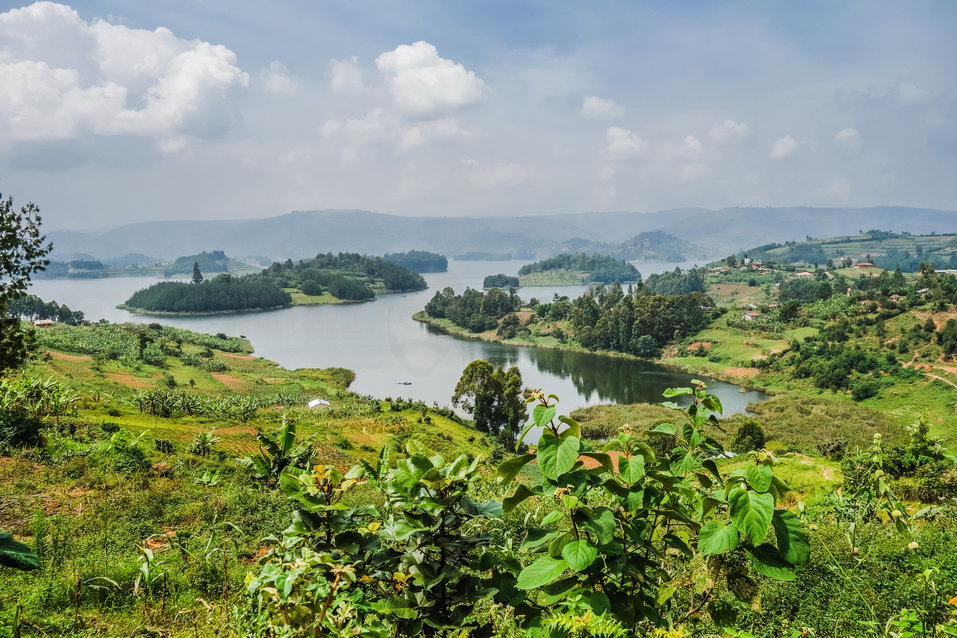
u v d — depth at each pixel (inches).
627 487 122.8
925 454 620.1
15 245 587.5
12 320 619.8
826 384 4205.2
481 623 186.4
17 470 612.1
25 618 251.1
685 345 5787.4
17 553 112.7
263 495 608.1
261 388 3887.8
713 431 2504.9
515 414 2667.3
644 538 129.5
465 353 6028.5
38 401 960.9
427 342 6683.1
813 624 219.3
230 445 1218.6
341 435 1850.4
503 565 130.4
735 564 131.6
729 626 155.4
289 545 124.2
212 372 4370.1
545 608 133.0
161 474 741.3
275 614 117.3
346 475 134.6
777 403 3735.2
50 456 695.7
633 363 5570.9
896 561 273.1
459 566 132.1
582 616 124.3
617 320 6215.6
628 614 120.2
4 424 727.7
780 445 2608.3
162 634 252.5
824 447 1358.3
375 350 6048.2
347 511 133.8
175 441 1154.0
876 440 296.8
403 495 125.7
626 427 133.9
